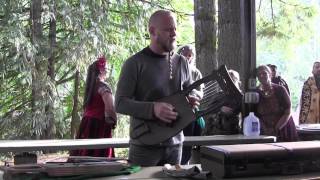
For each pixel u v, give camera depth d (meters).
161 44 2.94
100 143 4.33
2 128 9.52
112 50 9.67
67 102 10.48
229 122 4.73
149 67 2.94
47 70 9.40
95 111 5.06
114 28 10.36
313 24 10.38
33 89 9.27
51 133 9.42
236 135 4.46
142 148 2.93
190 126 4.85
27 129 9.36
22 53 8.79
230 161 2.21
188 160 4.48
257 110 4.86
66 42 9.33
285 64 10.88
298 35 10.52
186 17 12.12
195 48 7.76
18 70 9.17
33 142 4.48
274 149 2.29
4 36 8.54
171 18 2.94
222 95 2.94
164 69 2.98
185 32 12.34
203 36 7.65
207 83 3.04
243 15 3.92
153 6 10.59
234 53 7.09
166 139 2.86
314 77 6.57
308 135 4.95
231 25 7.09
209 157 2.35
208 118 4.88
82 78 9.85
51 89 9.35
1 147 4.05
